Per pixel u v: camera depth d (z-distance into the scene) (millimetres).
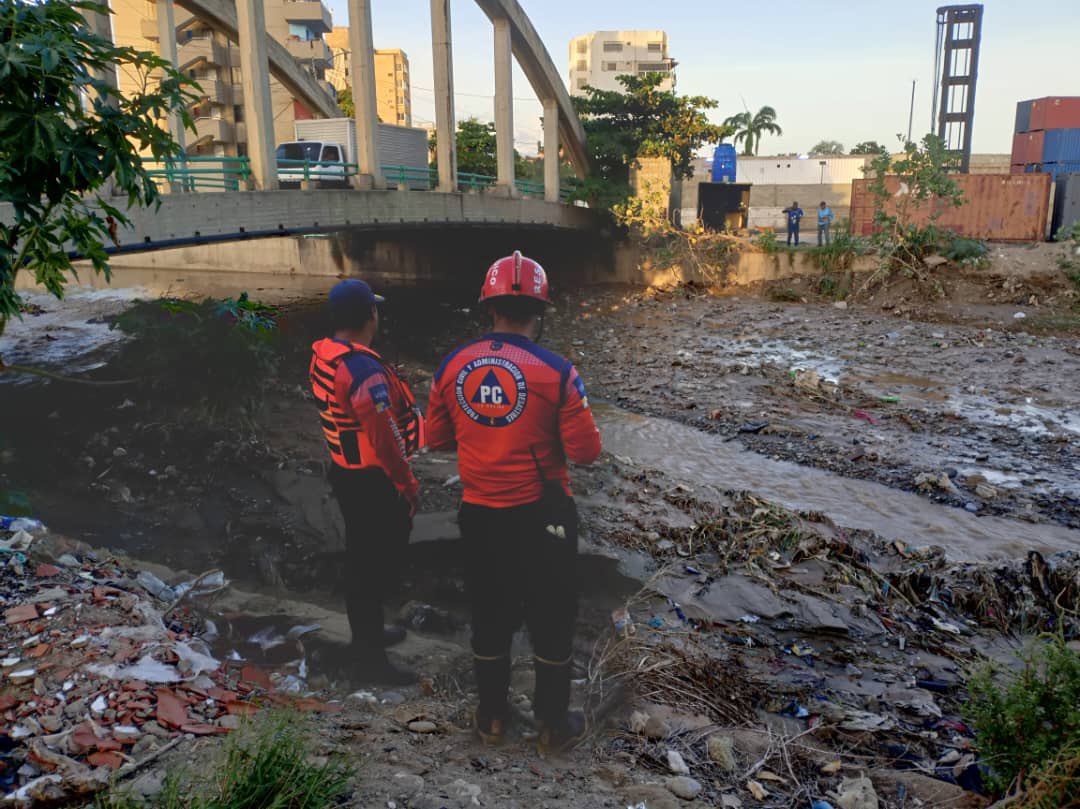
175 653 3314
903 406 12648
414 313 23391
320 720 3107
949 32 35188
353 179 19328
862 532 7180
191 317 9578
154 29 48469
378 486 3602
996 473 9570
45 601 3641
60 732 2664
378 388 3416
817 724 3729
